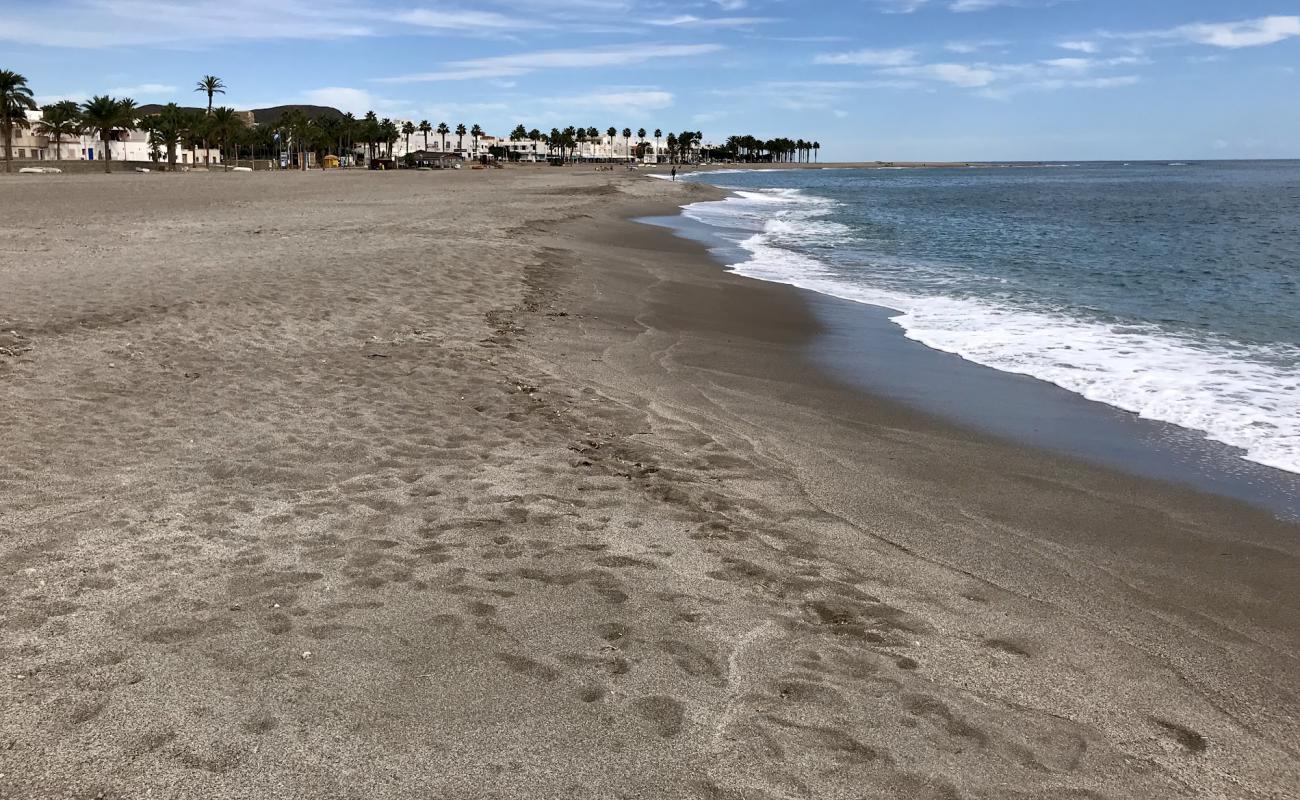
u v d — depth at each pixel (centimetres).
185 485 559
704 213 3838
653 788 299
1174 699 380
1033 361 1054
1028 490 641
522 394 806
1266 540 559
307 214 2648
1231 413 839
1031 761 328
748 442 720
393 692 347
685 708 346
